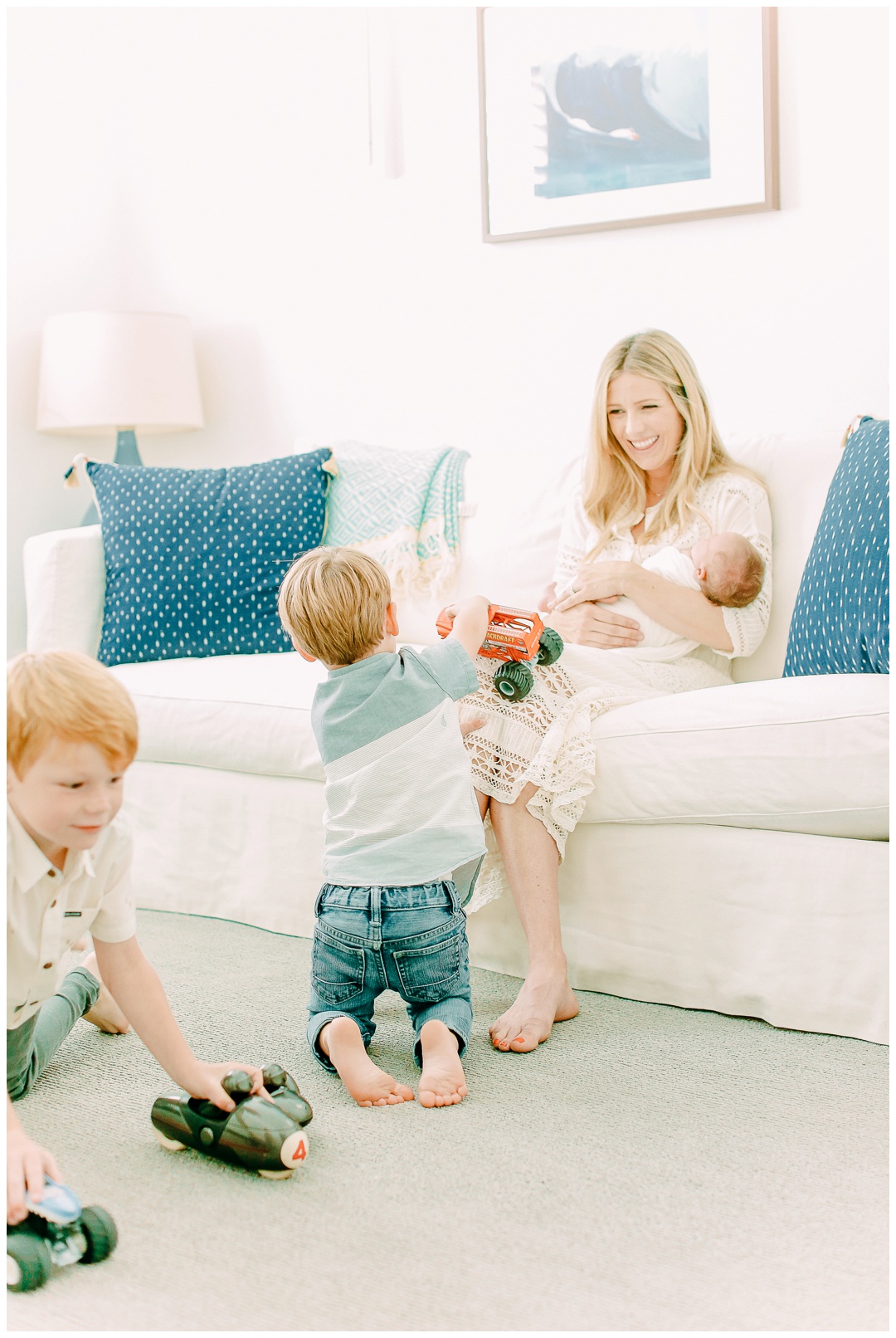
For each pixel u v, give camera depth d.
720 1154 1.15
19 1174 0.96
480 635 1.57
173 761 2.01
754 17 2.36
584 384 2.68
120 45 3.23
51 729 0.96
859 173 2.32
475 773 1.58
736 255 2.46
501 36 2.65
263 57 3.02
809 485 1.95
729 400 2.50
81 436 3.23
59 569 2.26
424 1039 1.32
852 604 1.57
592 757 1.55
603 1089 1.30
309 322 3.04
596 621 1.82
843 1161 1.13
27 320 3.07
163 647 2.23
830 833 1.44
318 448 2.46
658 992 1.57
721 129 2.43
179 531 2.28
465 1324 0.89
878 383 2.35
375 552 2.29
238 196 3.11
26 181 3.03
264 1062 1.39
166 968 1.72
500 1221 1.03
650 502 2.00
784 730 1.43
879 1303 0.91
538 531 2.19
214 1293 0.93
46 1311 0.91
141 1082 1.34
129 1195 1.08
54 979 1.12
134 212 3.28
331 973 1.40
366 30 2.84
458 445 2.86
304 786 1.86
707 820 1.51
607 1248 0.99
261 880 1.91
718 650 1.83
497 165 2.70
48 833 1.00
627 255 2.59
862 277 2.34
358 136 2.90
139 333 2.91
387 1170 1.13
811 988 1.43
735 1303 0.91
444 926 1.37
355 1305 0.91
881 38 2.27
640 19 2.49
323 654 1.42
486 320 2.79
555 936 1.52
